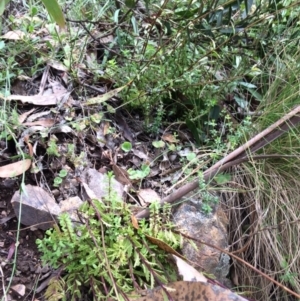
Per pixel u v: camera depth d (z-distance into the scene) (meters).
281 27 1.67
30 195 1.28
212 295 1.13
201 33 1.53
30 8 1.68
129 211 1.27
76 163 1.40
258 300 1.46
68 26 1.64
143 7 1.72
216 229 1.38
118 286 1.15
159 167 1.54
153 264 1.21
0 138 1.35
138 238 1.26
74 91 1.58
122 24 1.60
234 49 1.65
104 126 1.54
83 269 1.21
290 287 1.47
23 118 1.43
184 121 1.65
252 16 1.56
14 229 1.27
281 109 1.56
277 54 1.67
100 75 1.62
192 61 1.53
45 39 1.66
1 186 1.31
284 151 1.56
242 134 1.55
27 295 1.20
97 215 1.23
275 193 1.51
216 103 1.62
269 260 1.47
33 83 1.56
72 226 1.23
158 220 1.28
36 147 1.40
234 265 1.46
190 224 1.36
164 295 1.13
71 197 1.34
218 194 1.49
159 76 1.54
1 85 1.48
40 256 1.25
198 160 1.55
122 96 1.58
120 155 1.52
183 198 1.40
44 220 1.27
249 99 1.79
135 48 1.60
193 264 1.28
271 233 1.48
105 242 1.23
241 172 1.54
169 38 1.54
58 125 1.44
